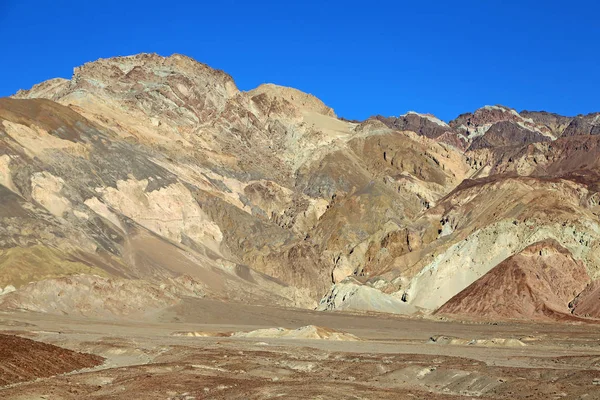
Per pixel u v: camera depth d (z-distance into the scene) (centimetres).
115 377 8288
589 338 14550
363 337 15588
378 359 9956
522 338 14262
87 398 6869
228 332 15525
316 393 6806
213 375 8444
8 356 8525
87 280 19225
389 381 8225
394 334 16562
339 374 8756
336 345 12750
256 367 9088
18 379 7975
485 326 18538
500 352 11262
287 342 13175
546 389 7038
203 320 19250
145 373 8475
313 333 14412
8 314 16650
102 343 11762
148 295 19812
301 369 9319
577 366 9025
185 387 7444
